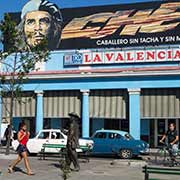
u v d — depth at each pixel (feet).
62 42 106.52
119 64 95.81
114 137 79.56
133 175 49.96
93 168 56.70
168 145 63.10
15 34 71.87
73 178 46.26
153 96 92.63
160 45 97.71
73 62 98.58
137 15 101.91
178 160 62.90
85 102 96.17
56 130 79.71
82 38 104.94
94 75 94.94
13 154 70.74
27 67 73.97
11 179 44.62
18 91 74.84
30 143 79.36
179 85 89.71
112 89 95.14
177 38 96.94
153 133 97.09
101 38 103.19
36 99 100.27
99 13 105.70
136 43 100.01
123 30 101.81
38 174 48.78
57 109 99.35
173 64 92.32
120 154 78.54
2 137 99.96
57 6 109.70
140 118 92.99
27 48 74.13
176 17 98.43
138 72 91.76
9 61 96.07
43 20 109.70
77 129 53.36
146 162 63.21
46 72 98.78
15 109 102.17
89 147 71.87
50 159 69.21
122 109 94.58
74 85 97.09
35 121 100.68
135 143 78.23
